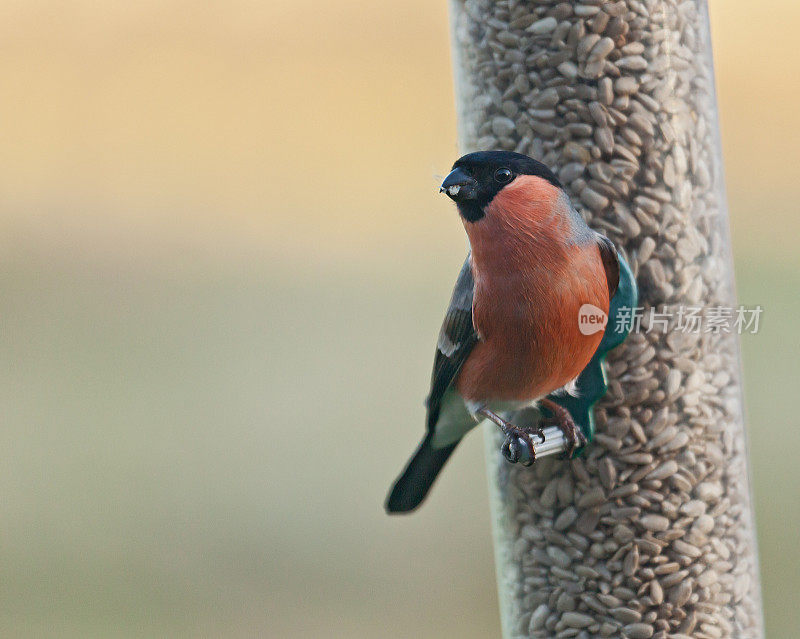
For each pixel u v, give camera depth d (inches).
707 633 229.3
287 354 572.4
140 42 725.9
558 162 220.5
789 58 593.6
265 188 662.5
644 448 223.9
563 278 197.6
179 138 701.3
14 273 644.7
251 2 724.7
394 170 662.5
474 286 204.2
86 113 708.0
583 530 228.4
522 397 211.8
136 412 547.5
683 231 222.2
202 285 623.2
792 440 443.5
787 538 410.6
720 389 229.8
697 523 227.5
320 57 706.2
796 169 565.9
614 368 221.5
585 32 216.7
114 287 636.7
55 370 580.4
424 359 559.2
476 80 228.1
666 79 220.1
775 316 472.7
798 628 394.3
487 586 459.5
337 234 631.2
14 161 690.2
